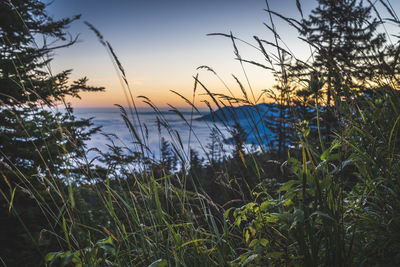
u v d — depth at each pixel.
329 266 1.17
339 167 1.25
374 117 1.56
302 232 1.12
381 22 1.58
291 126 1.40
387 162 1.38
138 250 1.48
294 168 1.32
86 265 1.30
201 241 1.49
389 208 1.30
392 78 1.53
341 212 1.23
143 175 1.55
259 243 1.33
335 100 1.40
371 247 1.23
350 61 1.47
